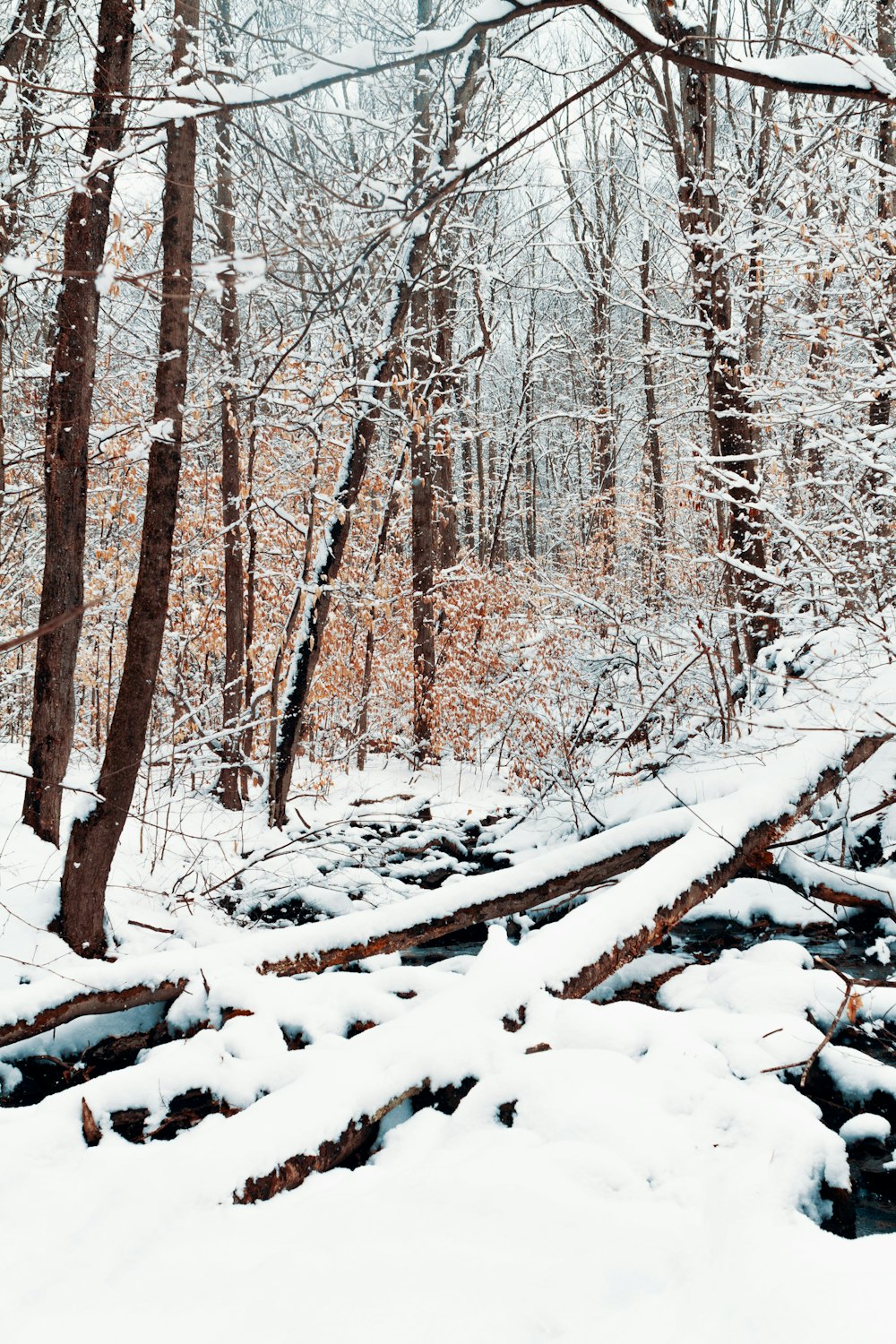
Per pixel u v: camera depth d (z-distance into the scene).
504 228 14.57
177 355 5.29
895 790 7.15
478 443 22.28
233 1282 2.49
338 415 10.01
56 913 5.17
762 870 6.68
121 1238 2.74
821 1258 2.43
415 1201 2.83
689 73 9.61
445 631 12.70
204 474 10.66
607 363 19.45
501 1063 3.73
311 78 2.36
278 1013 4.48
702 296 10.01
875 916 6.09
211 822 8.55
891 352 7.84
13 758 7.34
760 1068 3.89
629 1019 4.11
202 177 8.10
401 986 4.91
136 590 5.14
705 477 10.16
